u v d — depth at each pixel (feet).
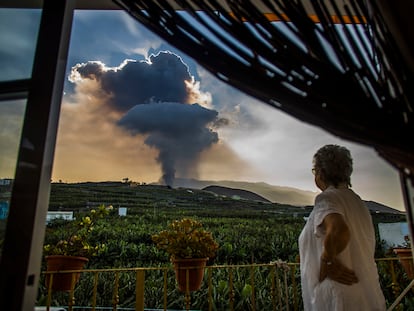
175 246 9.21
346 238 4.97
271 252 15.12
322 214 5.25
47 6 4.32
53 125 3.93
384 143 2.04
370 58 2.41
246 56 2.27
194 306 13.00
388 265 12.05
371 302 4.91
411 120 2.06
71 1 4.51
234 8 2.38
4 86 3.97
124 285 13.88
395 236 14.24
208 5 2.43
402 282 11.67
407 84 2.15
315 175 6.21
